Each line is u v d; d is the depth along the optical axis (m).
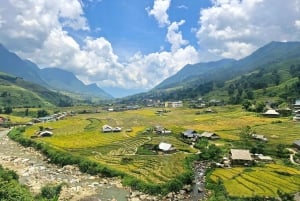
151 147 168.88
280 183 107.88
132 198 99.94
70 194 102.06
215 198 93.75
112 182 116.38
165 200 98.50
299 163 138.25
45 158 155.50
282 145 163.62
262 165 134.38
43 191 95.31
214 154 150.88
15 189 78.12
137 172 122.94
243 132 193.25
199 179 117.88
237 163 137.38
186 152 161.50
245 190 101.19
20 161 148.50
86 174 127.88
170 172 121.56
